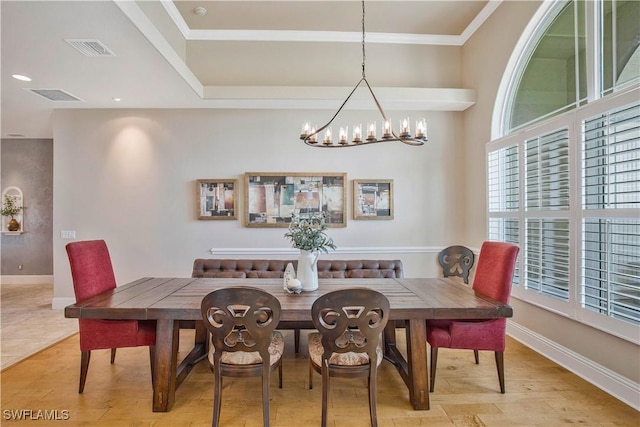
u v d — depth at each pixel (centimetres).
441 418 212
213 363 211
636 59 228
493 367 281
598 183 248
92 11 225
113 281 279
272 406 225
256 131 443
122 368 280
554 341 291
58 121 438
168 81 344
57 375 267
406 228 451
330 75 432
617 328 228
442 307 214
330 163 446
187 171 441
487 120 391
